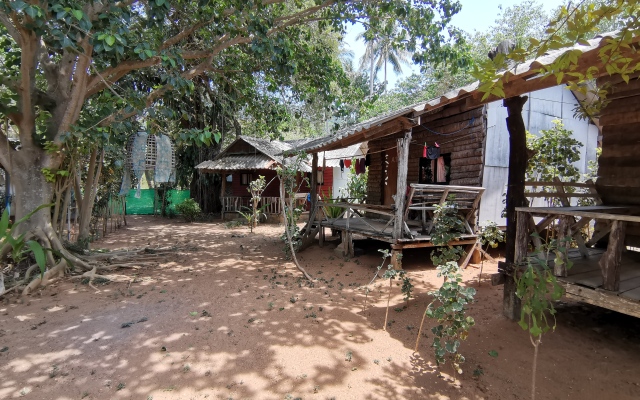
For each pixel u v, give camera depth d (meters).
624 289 3.54
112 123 6.05
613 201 5.45
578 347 3.69
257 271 7.07
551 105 9.26
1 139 6.43
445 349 3.30
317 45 10.07
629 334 3.98
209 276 6.68
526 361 3.44
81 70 6.21
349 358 3.54
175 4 7.00
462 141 8.65
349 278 6.55
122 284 6.10
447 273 3.52
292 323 4.40
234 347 3.76
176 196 18.92
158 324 4.36
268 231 13.13
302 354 3.63
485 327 4.21
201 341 3.89
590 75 3.10
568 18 2.15
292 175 8.15
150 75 10.49
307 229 9.74
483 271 6.98
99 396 2.92
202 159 18.38
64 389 3.02
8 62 6.94
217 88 13.82
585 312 4.64
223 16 6.90
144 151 6.74
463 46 8.88
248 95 10.00
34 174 6.52
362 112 10.09
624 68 2.69
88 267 6.70
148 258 7.99
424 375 3.27
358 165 11.84
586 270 4.23
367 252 8.84
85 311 4.80
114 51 5.07
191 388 3.04
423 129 9.97
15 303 5.11
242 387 3.06
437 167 9.46
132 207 19.61
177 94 8.64
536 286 2.56
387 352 3.69
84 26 4.47
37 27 5.24
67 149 6.91
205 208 18.73
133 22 7.91
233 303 5.14
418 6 8.53
